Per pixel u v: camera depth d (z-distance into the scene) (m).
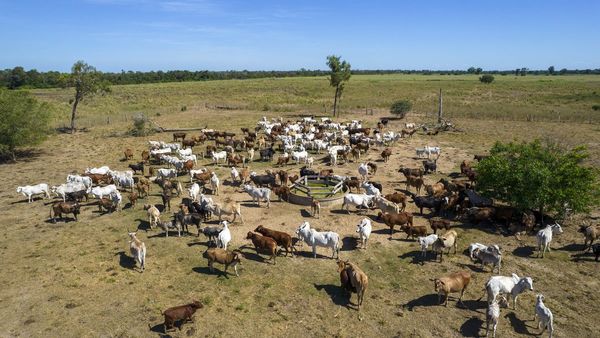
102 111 71.00
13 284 16.17
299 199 24.50
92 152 39.75
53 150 40.66
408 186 26.98
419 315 14.32
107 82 53.03
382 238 20.11
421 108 69.69
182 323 13.58
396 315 14.33
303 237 18.36
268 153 35.31
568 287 15.98
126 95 91.50
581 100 76.25
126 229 21.30
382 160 35.38
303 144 38.50
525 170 20.94
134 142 44.19
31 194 25.78
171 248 19.09
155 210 21.25
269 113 66.50
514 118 56.00
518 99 81.38
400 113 60.44
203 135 43.00
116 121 58.84
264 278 16.50
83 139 46.09
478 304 14.95
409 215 20.28
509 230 20.92
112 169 33.41
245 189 24.62
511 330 13.55
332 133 43.22
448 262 17.88
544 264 17.69
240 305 14.73
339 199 24.44
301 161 34.84
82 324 13.77
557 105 71.19
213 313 14.31
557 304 14.91
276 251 18.44
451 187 25.83
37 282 16.30
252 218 22.52
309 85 116.00
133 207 24.52
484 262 17.09
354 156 35.22
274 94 96.81
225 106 74.12
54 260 18.05
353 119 59.47
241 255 17.64
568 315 14.29
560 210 20.83
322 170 29.61
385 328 13.66
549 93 90.31
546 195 20.09
